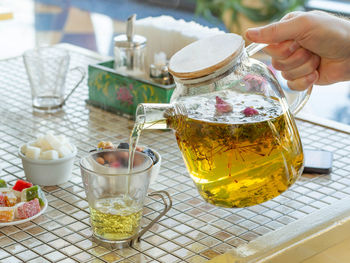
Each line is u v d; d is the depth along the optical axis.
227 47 1.10
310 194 1.29
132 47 1.56
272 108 1.10
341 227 1.20
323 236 1.19
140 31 1.63
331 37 1.17
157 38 1.62
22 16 4.40
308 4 3.71
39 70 1.56
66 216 1.21
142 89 1.51
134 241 1.15
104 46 4.02
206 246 1.15
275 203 1.26
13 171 1.33
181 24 1.63
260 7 3.88
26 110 1.58
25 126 1.50
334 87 3.26
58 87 1.59
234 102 1.10
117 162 1.17
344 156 1.41
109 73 1.55
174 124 1.11
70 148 1.31
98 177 1.12
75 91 1.69
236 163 1.08
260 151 1.08
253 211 1.24
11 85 1.71
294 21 1.16
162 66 1.53
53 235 1.16
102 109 1.59
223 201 1.11
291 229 1.18
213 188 1.10
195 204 1.25
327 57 1.22
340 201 1.25
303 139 1.48
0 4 4.67
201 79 1.08
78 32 4.27
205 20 3.85
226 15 3.90
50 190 1.28
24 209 1.19
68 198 1.26
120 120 1.54
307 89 1.23
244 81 1.11
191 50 1.12
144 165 1.15
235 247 1.15
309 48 1.19
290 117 1.13
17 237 1.16
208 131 1.08
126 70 1.58
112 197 1.13
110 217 1.13
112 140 1.45
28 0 4.91
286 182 1.11
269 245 1.15
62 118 1.54
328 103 3.03
